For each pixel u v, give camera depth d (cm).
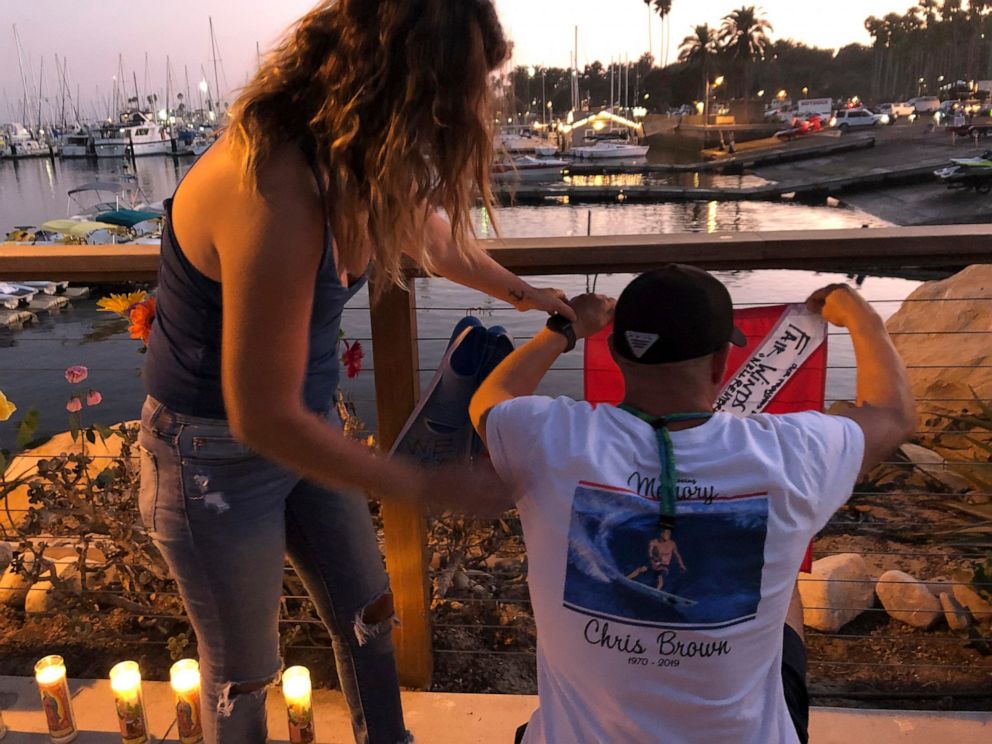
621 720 113
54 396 1309
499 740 208
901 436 126
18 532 272
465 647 246
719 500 111
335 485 119
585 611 113
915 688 226
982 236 170
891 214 5400
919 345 491
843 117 9925
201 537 145
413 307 198
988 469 319
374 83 108
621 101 12262
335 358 149
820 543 314
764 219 5228
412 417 170
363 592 172
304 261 113
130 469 269
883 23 13175
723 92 11056
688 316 115
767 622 113
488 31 115
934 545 306
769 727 117
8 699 229
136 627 264
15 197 6656
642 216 5381
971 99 10862
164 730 219
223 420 138
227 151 115
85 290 1973
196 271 124
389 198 115
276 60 117
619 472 114
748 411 182
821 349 176
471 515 123
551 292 172
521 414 121
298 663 243
